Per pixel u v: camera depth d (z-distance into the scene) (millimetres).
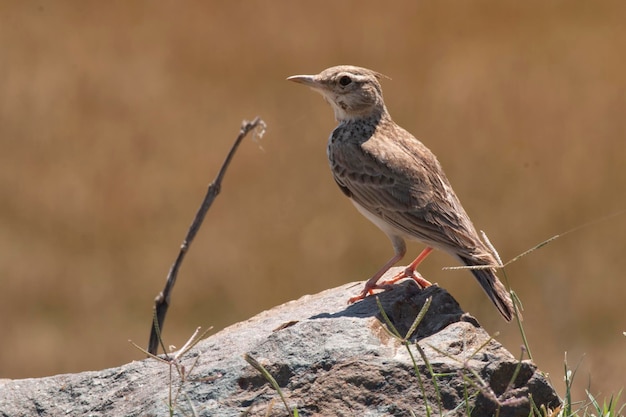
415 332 7527
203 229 23172
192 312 21141
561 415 6898
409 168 8859
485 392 6312
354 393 6828
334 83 9570
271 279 21703
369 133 9469
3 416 7418
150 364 7656
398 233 8781
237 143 9039
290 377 6984
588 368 15258
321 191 24141
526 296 20188
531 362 6949
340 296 8594
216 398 6938
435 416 6656
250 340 7738
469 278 20344
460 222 8547
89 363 19797
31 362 19719
